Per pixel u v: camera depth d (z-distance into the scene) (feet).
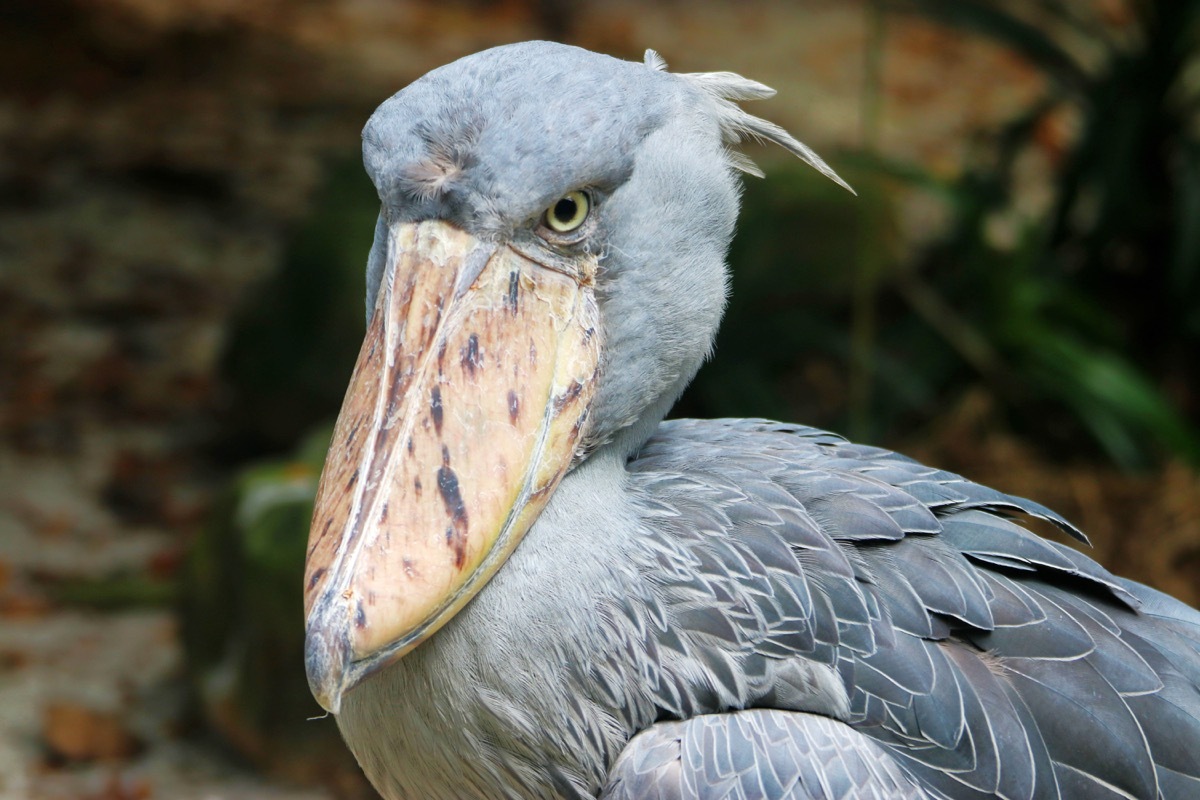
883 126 74.54
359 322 45.42
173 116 76.74
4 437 47.67
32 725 33.42
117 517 43.60
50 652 36.81
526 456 14.17
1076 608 15.71
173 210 66.18
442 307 14.28
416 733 14.79
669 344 15.57
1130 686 15.07
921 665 14.78
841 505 15.76
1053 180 53.62
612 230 14.99
